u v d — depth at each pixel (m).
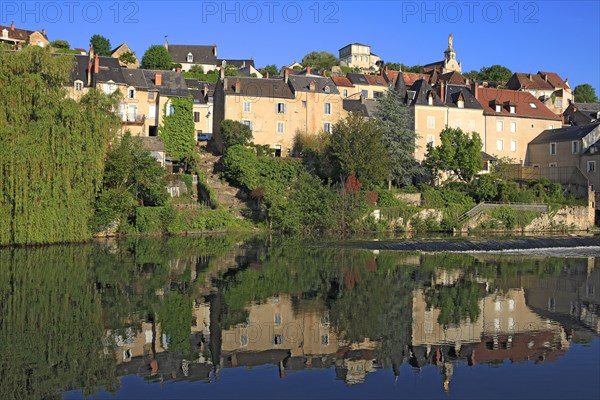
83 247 44.75
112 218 52.88
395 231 63.81
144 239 51.91
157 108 75.31
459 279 31.89
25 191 43.50
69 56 47.09
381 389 15.52
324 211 60.47
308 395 15.08
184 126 74.81
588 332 21.14
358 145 64.12
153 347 18.77
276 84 80.50
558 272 35.31
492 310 24.34
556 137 85.19
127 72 76.69
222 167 69.44
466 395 15.10
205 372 16.70
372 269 34.97
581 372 16.81
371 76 111.00
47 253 40.75
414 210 64.94
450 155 72.06
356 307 24.42
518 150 88.31
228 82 78.94
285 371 16.81
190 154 71.62
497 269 36.22
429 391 15.39
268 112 78.50
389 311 23.78
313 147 72.38
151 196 57.75
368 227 62.88
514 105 88.25
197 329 20.84
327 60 156.25
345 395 15.10
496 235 62.00
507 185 69.88
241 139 72.06
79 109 46.38
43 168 44.12
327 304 24.86
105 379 15.99
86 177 46.72
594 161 78.81
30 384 15.53
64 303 24.39
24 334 19.88
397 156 68.62
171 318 22.22
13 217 43.72
